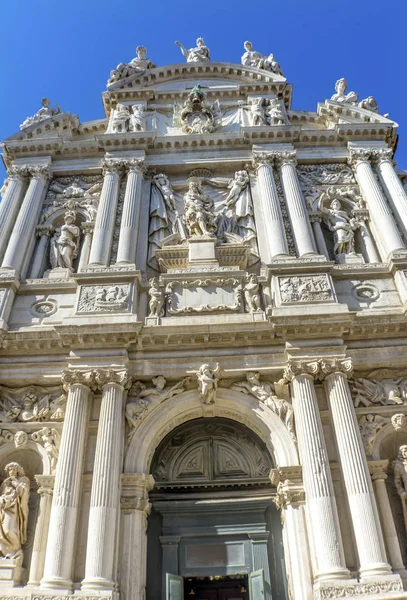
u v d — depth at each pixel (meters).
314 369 13.40
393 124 20.64
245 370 13.91
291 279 15.41
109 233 17.27
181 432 14.56
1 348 14.45
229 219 18.31
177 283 15.71
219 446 14.44
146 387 14.03
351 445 12.34
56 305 15.79
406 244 17.16
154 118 22.17
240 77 23.75
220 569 12.67
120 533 11.89
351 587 10.45
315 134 20.53
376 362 13.99
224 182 19.44
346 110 21.73
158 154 20.30
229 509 13.38
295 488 12.22
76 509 11.83
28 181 19.83
